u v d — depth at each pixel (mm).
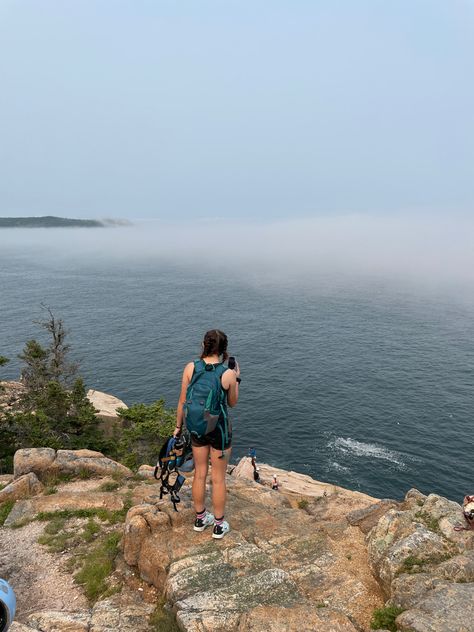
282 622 4379
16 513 8391
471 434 50719
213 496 5938
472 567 5008
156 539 6098
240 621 4477
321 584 5406
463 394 63719
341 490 30125
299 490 30469
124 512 8320
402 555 5375
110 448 24984
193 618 4625
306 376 71438
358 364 78875
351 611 4910
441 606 4348
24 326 108438
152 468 10945
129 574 6129
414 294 191875
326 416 55500
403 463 44406
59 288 193875
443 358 83438
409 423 53625
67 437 23781
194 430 5449
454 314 136750
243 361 80500
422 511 6328
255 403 59562
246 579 5273
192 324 114688
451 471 43062
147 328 109062
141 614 5172
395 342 96500
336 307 148750
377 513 7441
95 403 43312
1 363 21094
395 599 4754
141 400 60375
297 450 46969
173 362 78125
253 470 28141
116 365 76188
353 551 6301
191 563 5551
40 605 5828
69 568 6645
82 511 8289
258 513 7207
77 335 99938
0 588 3180
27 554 7121
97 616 5176
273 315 130500
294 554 6094
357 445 48000
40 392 30391
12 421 22531
